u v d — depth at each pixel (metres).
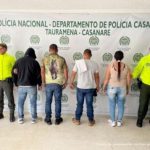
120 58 4.62
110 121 4.96
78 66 4.69
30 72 4.70
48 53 5.14
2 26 5.11
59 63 4.74
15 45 5.18
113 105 4.79
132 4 4.77
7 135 4.43
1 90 4.93
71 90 5.25
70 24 5.00
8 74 4.84
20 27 5.09
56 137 4.38
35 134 4.47
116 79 4.65
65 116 5.25
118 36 4.97
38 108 5.34
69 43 5.08
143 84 4.66
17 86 4.86
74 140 4.29
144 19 4.86
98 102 5.26
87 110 4.82
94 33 5.00
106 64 5.09
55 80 4.75
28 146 4.08
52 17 5.00
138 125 4.82
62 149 4.00
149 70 4.57
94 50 5.07
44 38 5.10
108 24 4.94
